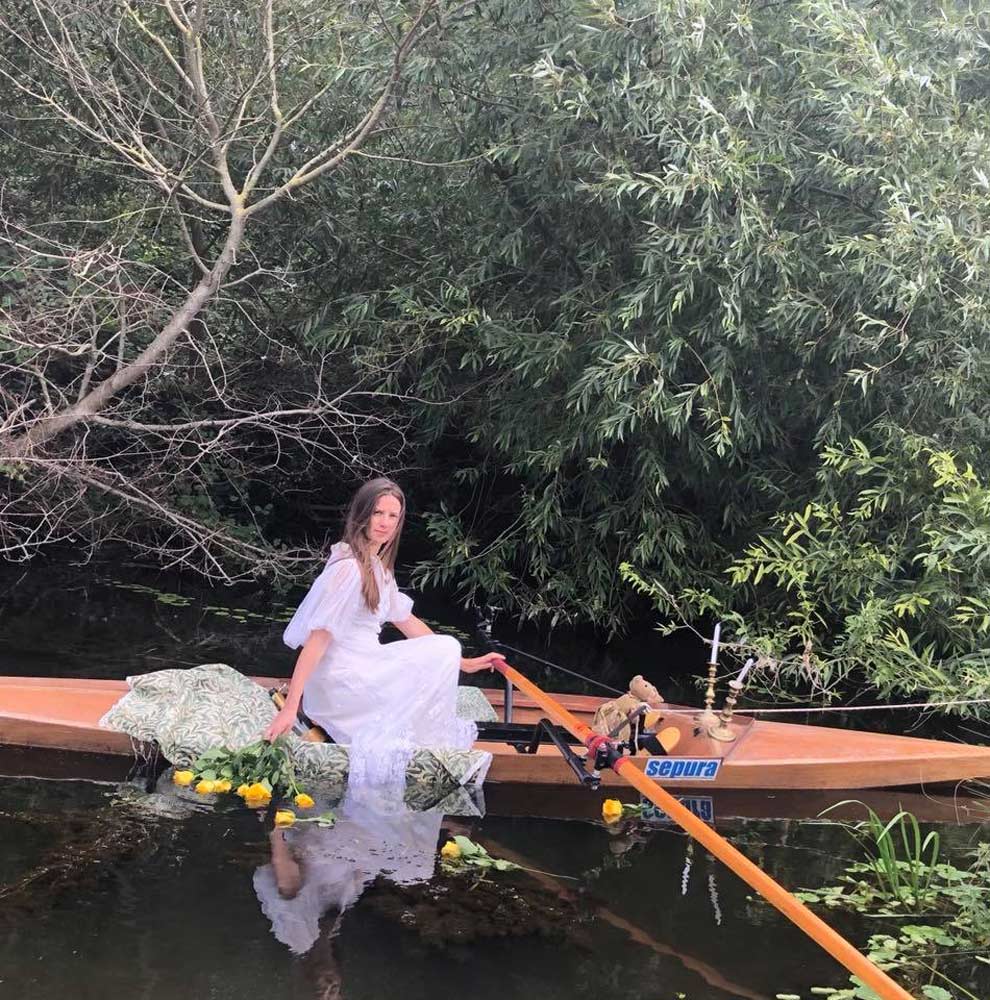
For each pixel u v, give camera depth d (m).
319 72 6.87
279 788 3.87
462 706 4.93
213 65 7.09
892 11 5.77
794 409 6.47
